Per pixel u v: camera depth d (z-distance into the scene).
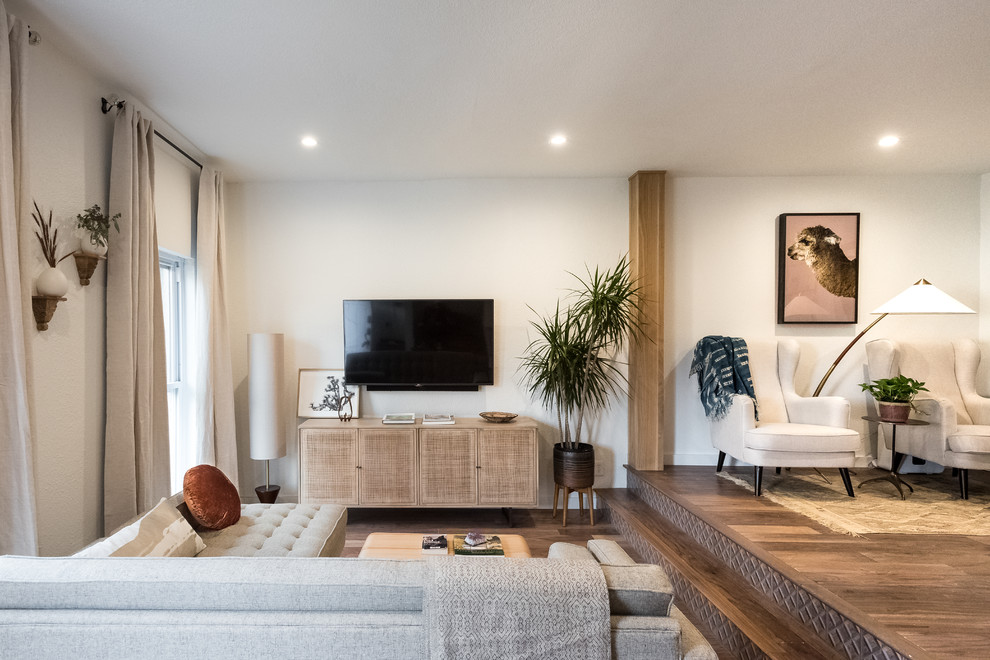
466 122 2.97
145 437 2.59
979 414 3.51
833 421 3.44
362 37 2.11
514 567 1.21
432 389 4.03
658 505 3.44
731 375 3.66
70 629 1.15
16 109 1.88
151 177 2.75
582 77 2.45
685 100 2.69
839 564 2.24
